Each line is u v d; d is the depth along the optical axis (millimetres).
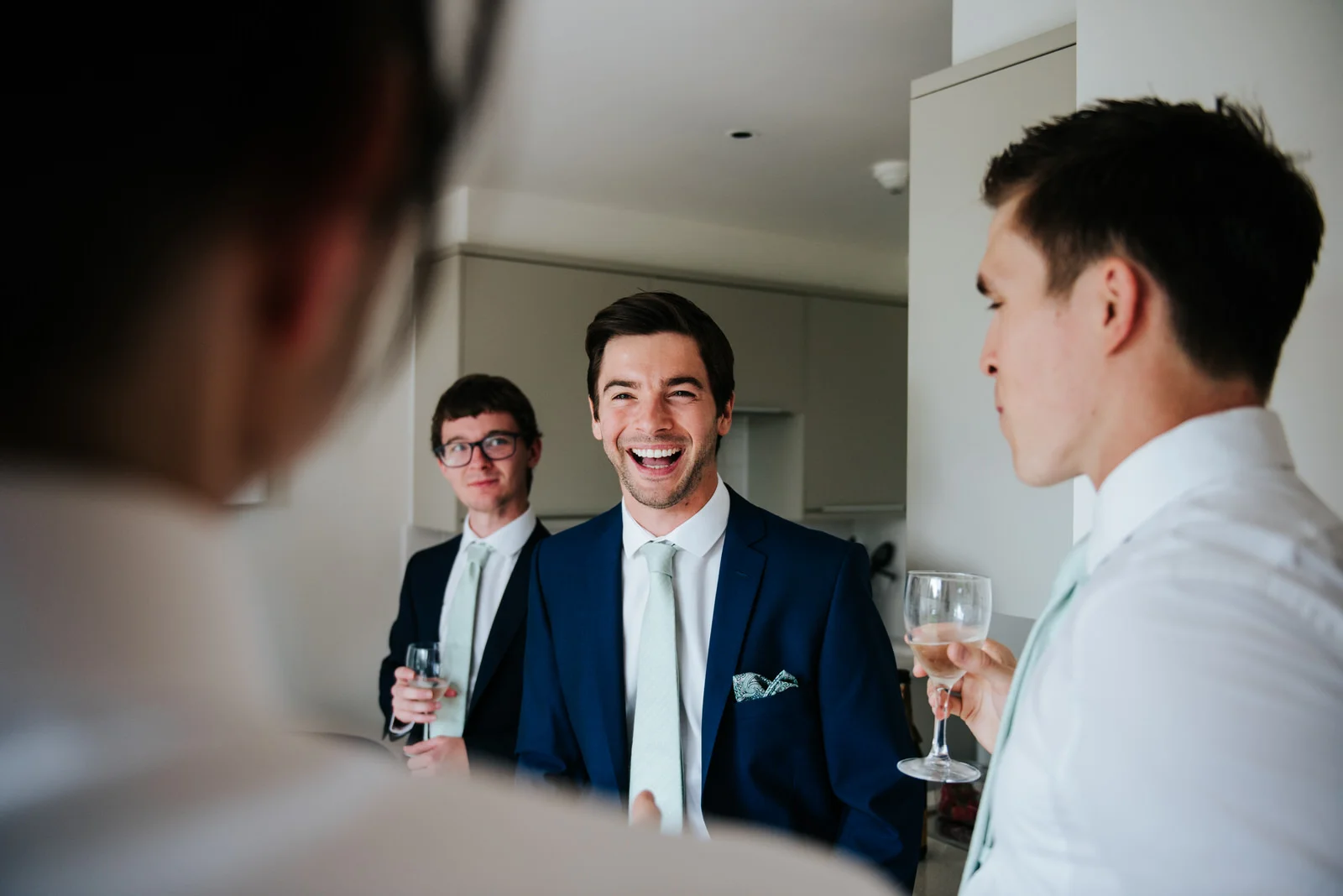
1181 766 564
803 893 142
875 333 4445
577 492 3625
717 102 2732
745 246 4281
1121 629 612
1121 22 1492
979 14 1988
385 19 125
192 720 124
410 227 130
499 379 2314
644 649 1487
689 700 1494
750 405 4039
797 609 1486
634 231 3941
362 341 130
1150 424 750
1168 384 744
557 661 1598
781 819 1425
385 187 127
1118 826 591
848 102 2730
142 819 122
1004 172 821
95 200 112
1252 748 554
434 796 143
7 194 109
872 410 4426
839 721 1449
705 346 1540
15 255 110
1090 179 745
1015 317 802
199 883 124
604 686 1525
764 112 2812
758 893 141
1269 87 1311
